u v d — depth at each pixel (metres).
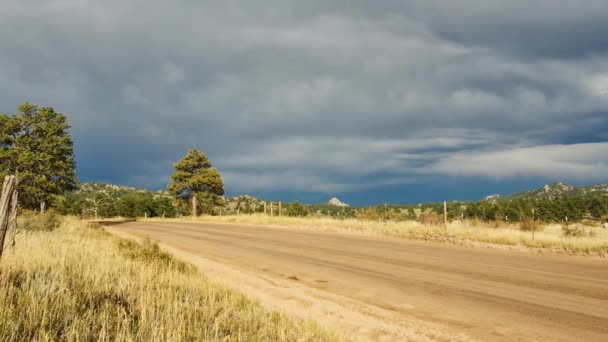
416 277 10.15
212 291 6.88
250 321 5.39
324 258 13.23
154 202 100.81
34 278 5.59
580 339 5.79
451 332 6.23
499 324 6.51
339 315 7.16
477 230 18.39
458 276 10.20
